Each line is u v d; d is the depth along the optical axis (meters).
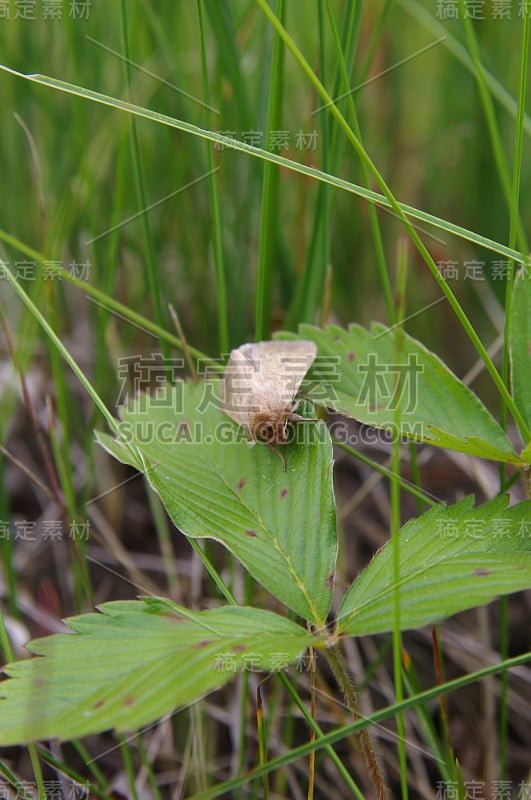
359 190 0.37
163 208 0.45
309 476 0.37
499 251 0.37
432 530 0.36
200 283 0.45
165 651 0.35
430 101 0.51
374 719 0.35
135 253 0.45
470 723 0.43
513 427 0.46
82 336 0.47
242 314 0.44
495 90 0.41
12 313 0.47
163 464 0.38
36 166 0.42
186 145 0.44
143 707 0.34
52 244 0.43
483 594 0.35
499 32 0.48
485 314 0.47
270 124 0.39
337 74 0.40
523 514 0.36
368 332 0.39
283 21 0.39
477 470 0.43
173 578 0.43
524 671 0.43
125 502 0.46
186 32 0.46
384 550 0.36
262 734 0.37
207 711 0.42
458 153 0.50
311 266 0.42
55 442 0.41
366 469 0.46
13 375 0.45
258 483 0.37
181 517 0.37
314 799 0.42
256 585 0.42
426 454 0.45
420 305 0.46
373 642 0.44
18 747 0.42
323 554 0.36
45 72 0.46
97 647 0.35
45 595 0.43
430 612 0.35
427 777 0.42
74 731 0.34
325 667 0.43
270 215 0.40
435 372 0.38
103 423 0.43
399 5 0.46
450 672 0.43
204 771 0.40
